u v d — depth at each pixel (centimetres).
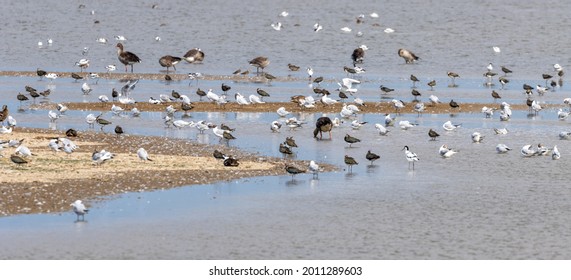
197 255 3158
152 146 5097
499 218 3675
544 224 3597
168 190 4034
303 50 10450
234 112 6500
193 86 7862
